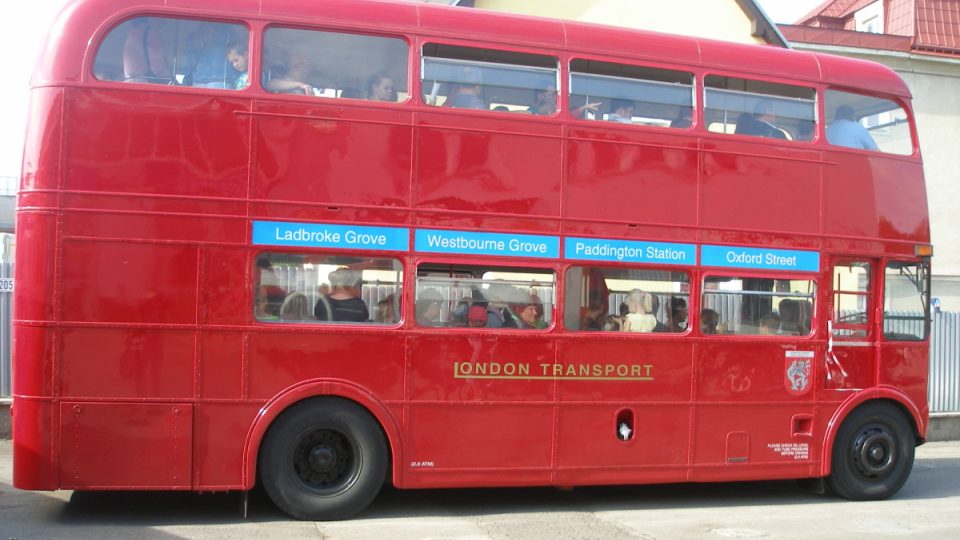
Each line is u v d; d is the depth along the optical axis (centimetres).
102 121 721
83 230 713
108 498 835
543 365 816
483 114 805
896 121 970
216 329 737
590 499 916
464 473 794
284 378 751
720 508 891
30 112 721
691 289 866
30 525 730
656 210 852
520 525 782
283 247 751
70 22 727
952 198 2164
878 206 942
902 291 961
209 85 746
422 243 784
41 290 706
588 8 1614
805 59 928
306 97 763
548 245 817
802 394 905
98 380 715
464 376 795
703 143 872
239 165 745
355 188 770
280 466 755
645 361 849
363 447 775
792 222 902
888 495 957
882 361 938
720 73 884
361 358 770
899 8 2256
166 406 727
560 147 825
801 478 961
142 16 738
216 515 778
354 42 783
